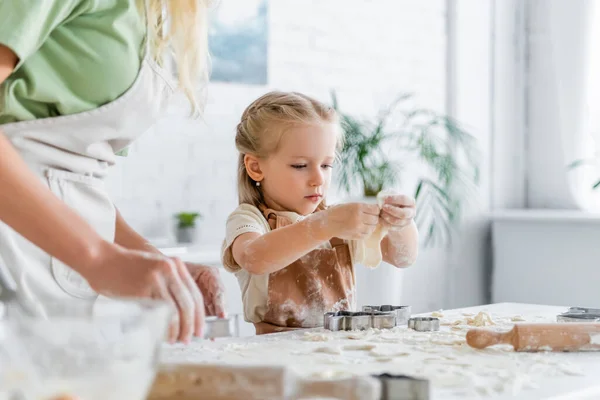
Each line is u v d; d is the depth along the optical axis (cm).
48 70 110
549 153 385
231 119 304
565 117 362
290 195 162
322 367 88
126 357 52
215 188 302
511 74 388
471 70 373
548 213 347
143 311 56
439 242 365
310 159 160
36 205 82
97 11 111
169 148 290
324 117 162
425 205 362
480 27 377
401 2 354
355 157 302
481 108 378
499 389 77
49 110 113
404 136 354
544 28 383
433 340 107
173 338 79
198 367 65
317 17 327
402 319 132
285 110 161
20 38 96
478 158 376
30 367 51
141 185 285
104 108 114
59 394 49
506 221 368
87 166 117
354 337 112
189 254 248
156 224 288
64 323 53
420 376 81
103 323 54
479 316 125
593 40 354
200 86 141
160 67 123
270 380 63
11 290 106
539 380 83
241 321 259
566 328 98
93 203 118
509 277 367
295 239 140
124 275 81
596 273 336
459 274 373
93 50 111
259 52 310
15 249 108
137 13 116
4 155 82
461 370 85
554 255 350
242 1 305
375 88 346
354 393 61
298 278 152
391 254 162
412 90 358
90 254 82
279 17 316
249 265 144
